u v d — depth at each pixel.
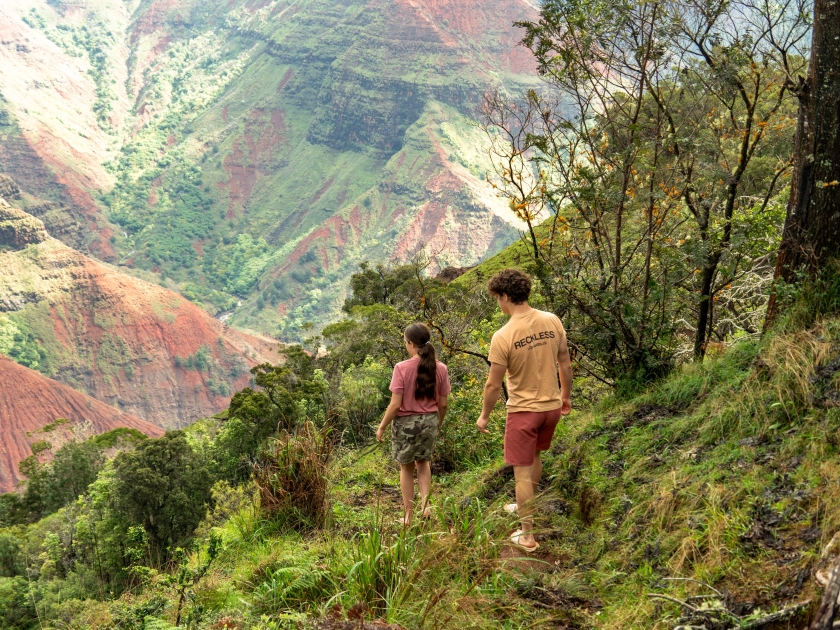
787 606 2.88
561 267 6.19
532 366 4.68
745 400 4.41
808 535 3.24
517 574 4.10
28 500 42.47
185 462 28.27
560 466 5.41
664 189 5.99
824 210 4.89
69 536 29.61
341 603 3.92
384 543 4.50
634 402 5.72
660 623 3.25
